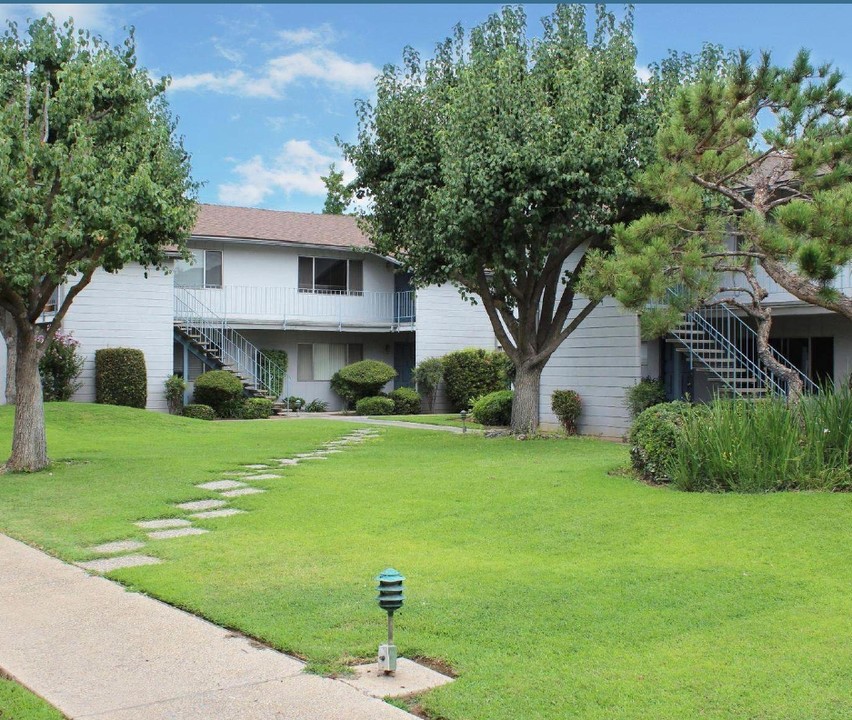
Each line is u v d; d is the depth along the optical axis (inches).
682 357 748.6
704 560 276.5
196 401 1036.5
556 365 828.0
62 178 464.4
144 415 844.0
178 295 1074.1
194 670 192.1
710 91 436.1
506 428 838.5
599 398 778.2
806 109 450.9
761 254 414.0
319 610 233.3
